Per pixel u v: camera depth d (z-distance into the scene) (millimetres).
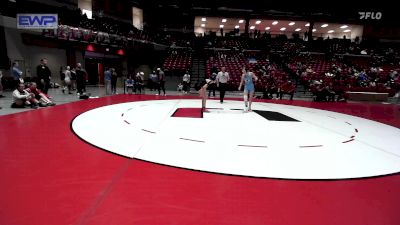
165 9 26609
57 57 15758
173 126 5484
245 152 3834
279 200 2355
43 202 2141
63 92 12609
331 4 23750
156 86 17500
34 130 4691
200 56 23141
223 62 21016
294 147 4250
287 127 5969
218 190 2512
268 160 3510
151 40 21797
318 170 3205
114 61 20047
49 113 6586
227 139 4570
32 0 14977
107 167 2990
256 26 33750
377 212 2193
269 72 18875
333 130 5891
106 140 4184
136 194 2350
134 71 21281
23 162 3066
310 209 2207
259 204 2262
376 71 20672
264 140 4621
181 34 27625
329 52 24328
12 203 2109
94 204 2137
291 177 2930
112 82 13898
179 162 3266
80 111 7090
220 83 10359
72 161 3154
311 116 8016
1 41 12758
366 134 5648
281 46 26188
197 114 7254
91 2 20625
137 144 4016
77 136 4367
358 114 9219
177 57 21828
